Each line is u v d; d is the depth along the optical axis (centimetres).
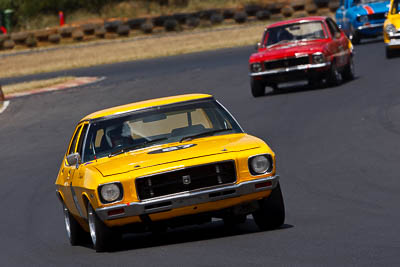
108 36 19100
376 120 5759
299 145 5322
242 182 2816
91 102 9125
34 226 4103
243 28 18088
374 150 4791
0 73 14688
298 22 8062
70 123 7900
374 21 11712
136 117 3241
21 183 5472
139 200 2800
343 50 7988
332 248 2511
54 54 17000
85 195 2950
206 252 2667
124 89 9906
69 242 3547
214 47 14662
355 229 2848
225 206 2830
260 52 7919
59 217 4266
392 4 9631
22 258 3256
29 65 15462
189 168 2805
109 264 2702
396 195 3572
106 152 3136
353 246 2509
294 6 18950
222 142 3008
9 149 6956
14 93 10912
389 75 8006
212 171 2823
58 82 11644
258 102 7562
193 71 11012
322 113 6412
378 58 9706
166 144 3100
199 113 3247
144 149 3094
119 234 2930
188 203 2789
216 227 3350
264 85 7925
